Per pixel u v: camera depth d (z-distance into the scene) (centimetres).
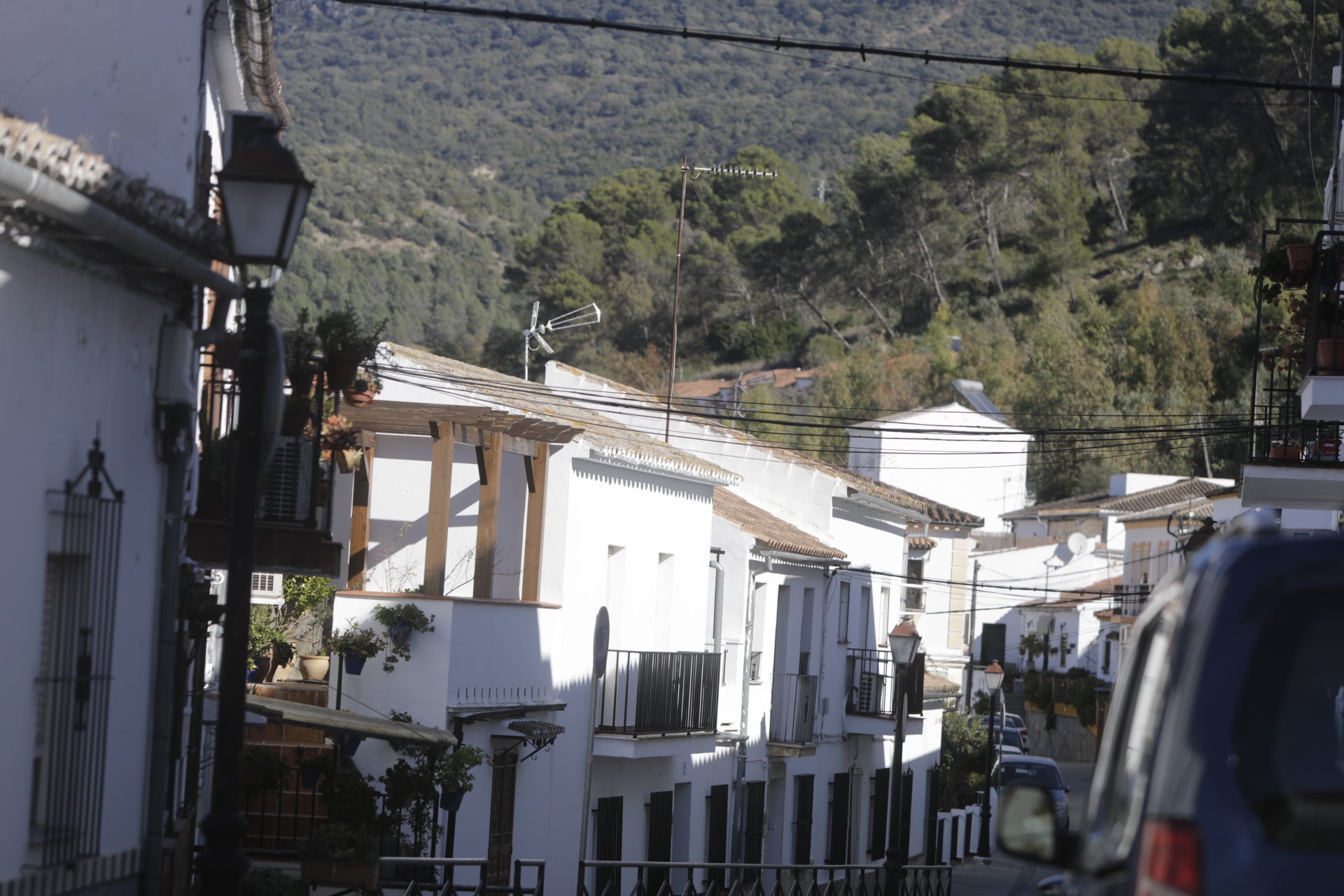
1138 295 13138
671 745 3441
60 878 1216
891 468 10744
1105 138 15462
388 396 3098
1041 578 10050
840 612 4853
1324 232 2480
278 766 2377
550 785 3059
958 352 13312
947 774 6222
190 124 1730
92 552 1258
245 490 1259
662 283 15188
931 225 15388
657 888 3556
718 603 3959
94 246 1228
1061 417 12025
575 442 3116
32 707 1163
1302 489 2573
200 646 1791
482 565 2803
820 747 4631
